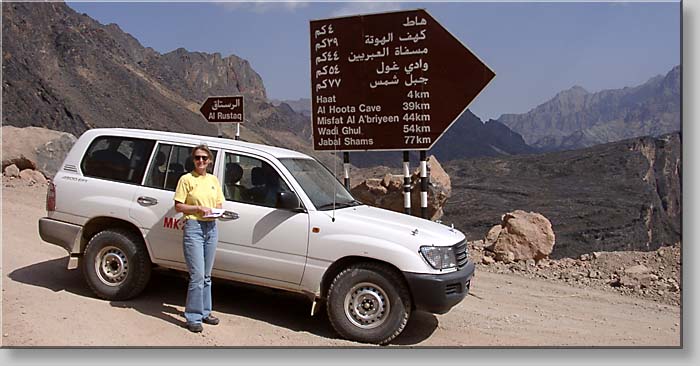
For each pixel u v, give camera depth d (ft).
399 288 20.44
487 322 24.45
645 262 36.06
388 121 31.01
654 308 28.14
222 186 22.43
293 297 25.68
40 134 56.80
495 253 36.60
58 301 22.33
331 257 20.90
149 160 23.39
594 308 27.71
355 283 20.75
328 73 32.09
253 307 24.03
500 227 40.37
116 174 23.71
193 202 20.54
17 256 28.63
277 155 22.71
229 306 23.89
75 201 23.71
